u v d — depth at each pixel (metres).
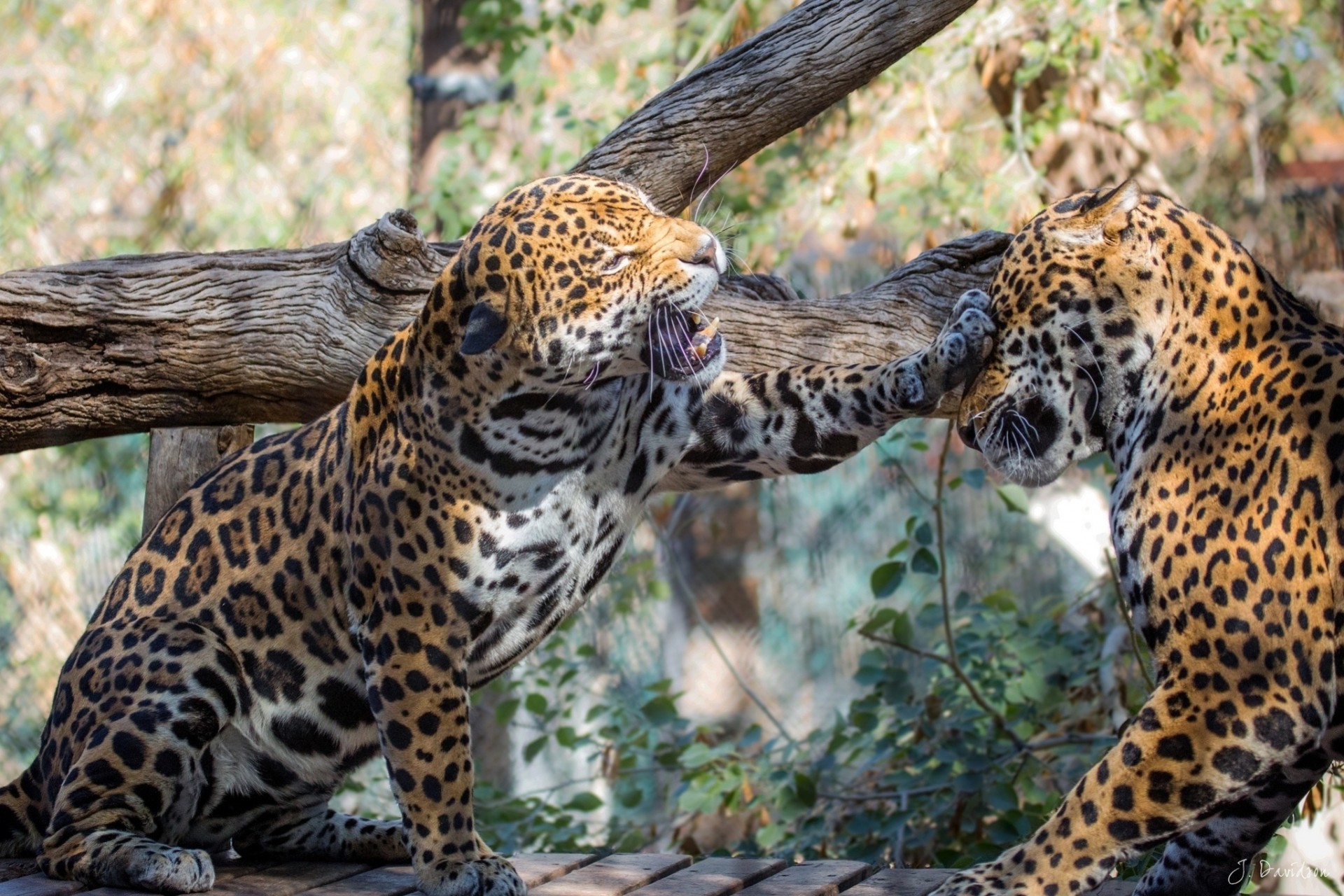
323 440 7.57
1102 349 6.45
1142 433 6.38
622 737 14.43
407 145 19.45
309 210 18.73
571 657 16.25
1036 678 11.95
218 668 7.29
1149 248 6.43
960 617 12.87
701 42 17.08
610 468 7.05
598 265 6.48
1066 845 5.94
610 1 18.64
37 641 17.56
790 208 17.31
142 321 9.16
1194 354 6.34
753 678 19.09
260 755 7.46
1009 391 6.53
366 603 6.95
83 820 7.00
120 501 17.70
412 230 8.91
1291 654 5.80
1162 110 15.37
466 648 6.89
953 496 17.73
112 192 18.86
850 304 9.08
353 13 19.48
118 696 7.23
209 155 18.75
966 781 11.39
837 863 7.83
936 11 9.09
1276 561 5.85
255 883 7.24
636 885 7.30
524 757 13.92
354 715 7.43
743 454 7.42
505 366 6.57
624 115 16.81
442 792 6.74
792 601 19.17
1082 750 12.69
